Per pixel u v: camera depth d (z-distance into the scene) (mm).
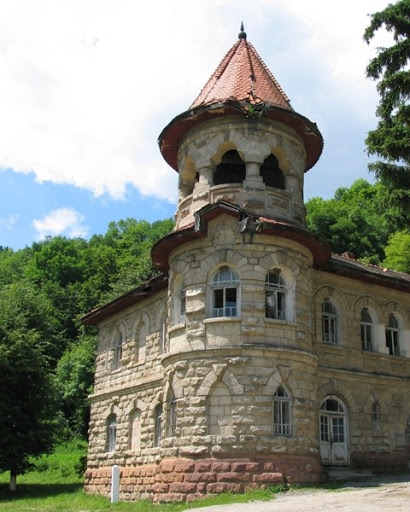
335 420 26234
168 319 25000
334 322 27891
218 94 26891
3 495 34812
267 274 23547
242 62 27984
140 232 96188
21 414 36625
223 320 22609
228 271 23609
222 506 17578
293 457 21562
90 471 33875
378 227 63125
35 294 54625
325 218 61969
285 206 25125
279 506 16547
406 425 28281
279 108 25219
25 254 102688
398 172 26562
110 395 33688
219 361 22234
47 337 49031
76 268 87500
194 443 21656
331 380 26438
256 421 21438
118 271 81625
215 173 27125
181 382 22766
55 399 40531
